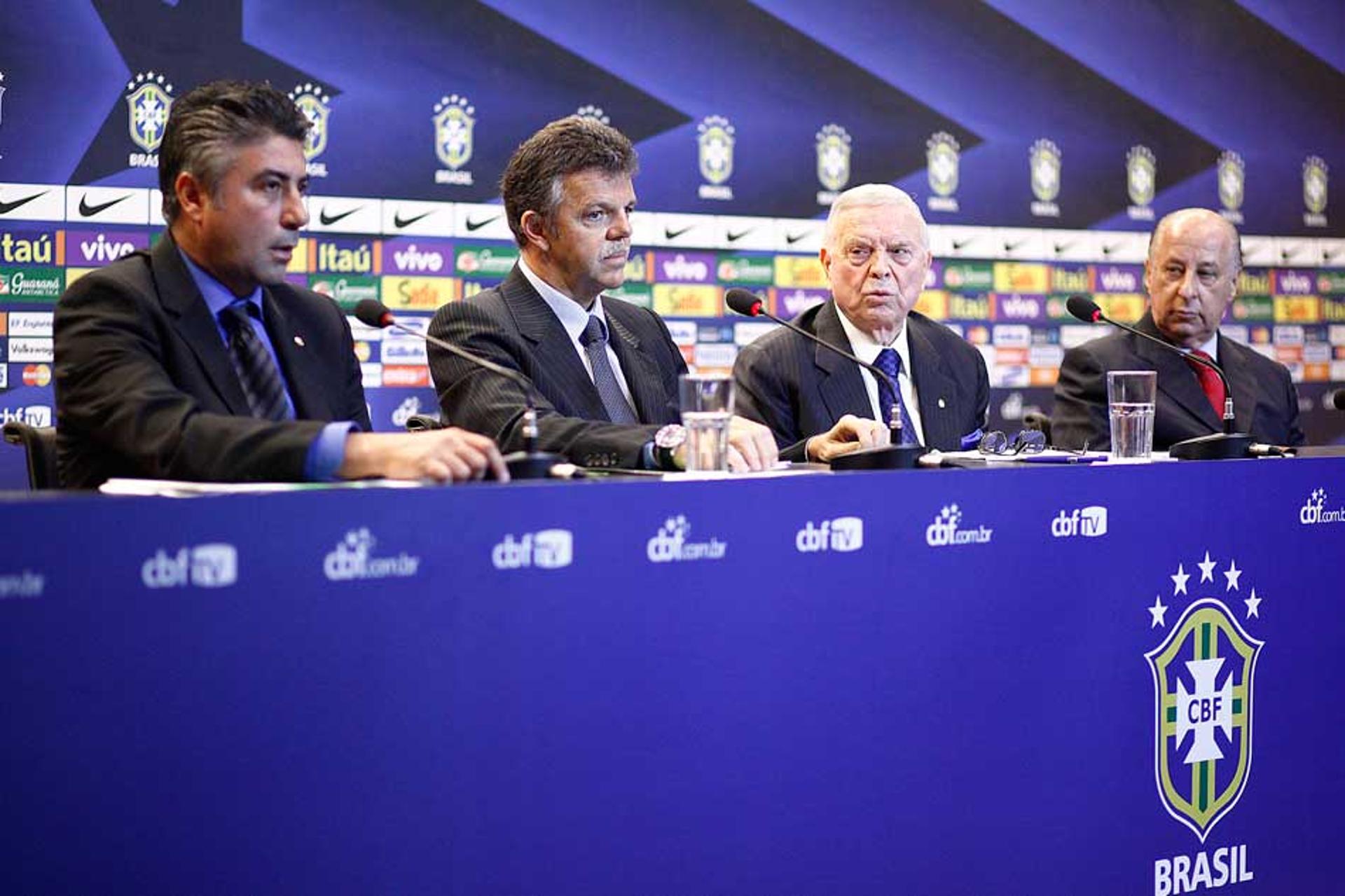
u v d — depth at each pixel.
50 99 8.34
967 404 6.76
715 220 9.91
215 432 4.04
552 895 3.56
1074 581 4.32
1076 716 4.34
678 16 9.76
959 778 4.14
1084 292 11.02
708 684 3.74
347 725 3.30
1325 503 4.81
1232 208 11.48
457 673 3.42
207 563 3.15
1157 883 4.50
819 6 10.12
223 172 4.70
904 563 4.03
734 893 3.80
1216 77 11.34
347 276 9.02
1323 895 4.85
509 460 4.02
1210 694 4.59
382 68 9.03
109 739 3.07
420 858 3.40
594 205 5.97
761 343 6.74
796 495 3.86
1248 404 7.54
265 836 3.23
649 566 3.65
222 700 3.17
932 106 10.48
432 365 5.97
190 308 4.75
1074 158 10.95
